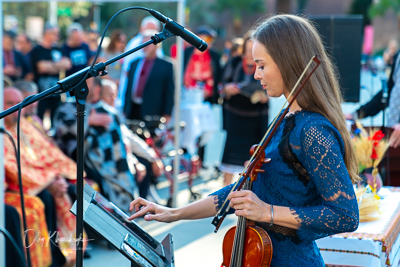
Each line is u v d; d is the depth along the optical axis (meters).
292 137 1.69
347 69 4.46
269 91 1.76
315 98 1.71
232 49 6.87
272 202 1.75
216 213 1.97
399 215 2.67
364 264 2.38
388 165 3.69
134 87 5.80
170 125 5.84
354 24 4.39
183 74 7.36
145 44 1.97
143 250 1.76
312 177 1.67
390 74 4.34
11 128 3.66
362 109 4.04
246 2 26.09
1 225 2.92
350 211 1.61
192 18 25.91
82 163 1.79
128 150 4.64
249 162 1.76
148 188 4.98
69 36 7.49
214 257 4.06
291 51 1.70
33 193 3.51
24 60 7.85
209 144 8.60
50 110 7.32
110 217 1.83
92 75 1.85
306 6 27.41
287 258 1.77
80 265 1.79
